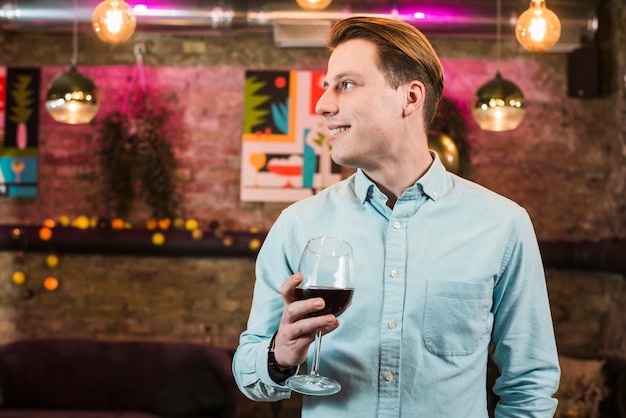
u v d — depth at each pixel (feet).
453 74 19.47
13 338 19.61
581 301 19.56
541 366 5.23
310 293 4.47
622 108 18.45
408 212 5.13
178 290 19.70
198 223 19.63
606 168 19.52
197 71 19.66
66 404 18.10
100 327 19.66
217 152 19.69
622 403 16.20
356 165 5.12
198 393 16.99
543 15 11.99
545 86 19.57
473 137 19.52
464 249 5.09
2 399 17.75
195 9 17.38
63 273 19.67
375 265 5.05
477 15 17.51
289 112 19.48
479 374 5.08
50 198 19.58
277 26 17.74
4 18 17.54
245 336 5.24
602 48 19.35
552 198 19.58
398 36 4.95
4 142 19.54
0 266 19.65
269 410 19.22
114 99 19.56
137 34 19.60
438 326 4.95
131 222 19.58
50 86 15.20
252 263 19.74
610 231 19.13
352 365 4.91
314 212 5.35
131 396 18.07
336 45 5.12
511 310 5.25
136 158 19.42
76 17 17.56
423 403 4.89
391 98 4.94
